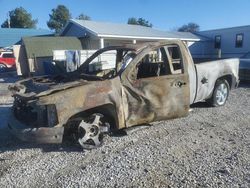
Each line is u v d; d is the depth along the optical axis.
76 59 16.41
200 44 32.41
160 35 27.23
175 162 4.92
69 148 5.66
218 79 8.38
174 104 6.34
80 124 5.43
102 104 5.50
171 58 6.44
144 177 4.46
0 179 4.57
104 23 27.78
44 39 21.44
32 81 6.45
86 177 4.52
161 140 5.94
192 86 7.09
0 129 7.01
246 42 29.78
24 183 4.42
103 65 9.12
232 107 8.57
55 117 5.17
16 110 5.96
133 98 5.84
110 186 4.24
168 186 4.18
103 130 5.64
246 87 12.61
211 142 5.80
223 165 4.77
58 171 4.75
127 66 5.80
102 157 5.21
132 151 5.41
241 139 5.95
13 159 5.28
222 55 31.89
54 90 5.17
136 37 24.45
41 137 5.12
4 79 20.14
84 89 5.34
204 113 7.89
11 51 29.14
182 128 6.68
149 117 6.08
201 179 4.34
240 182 4.23
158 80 6.07
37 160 5.20
